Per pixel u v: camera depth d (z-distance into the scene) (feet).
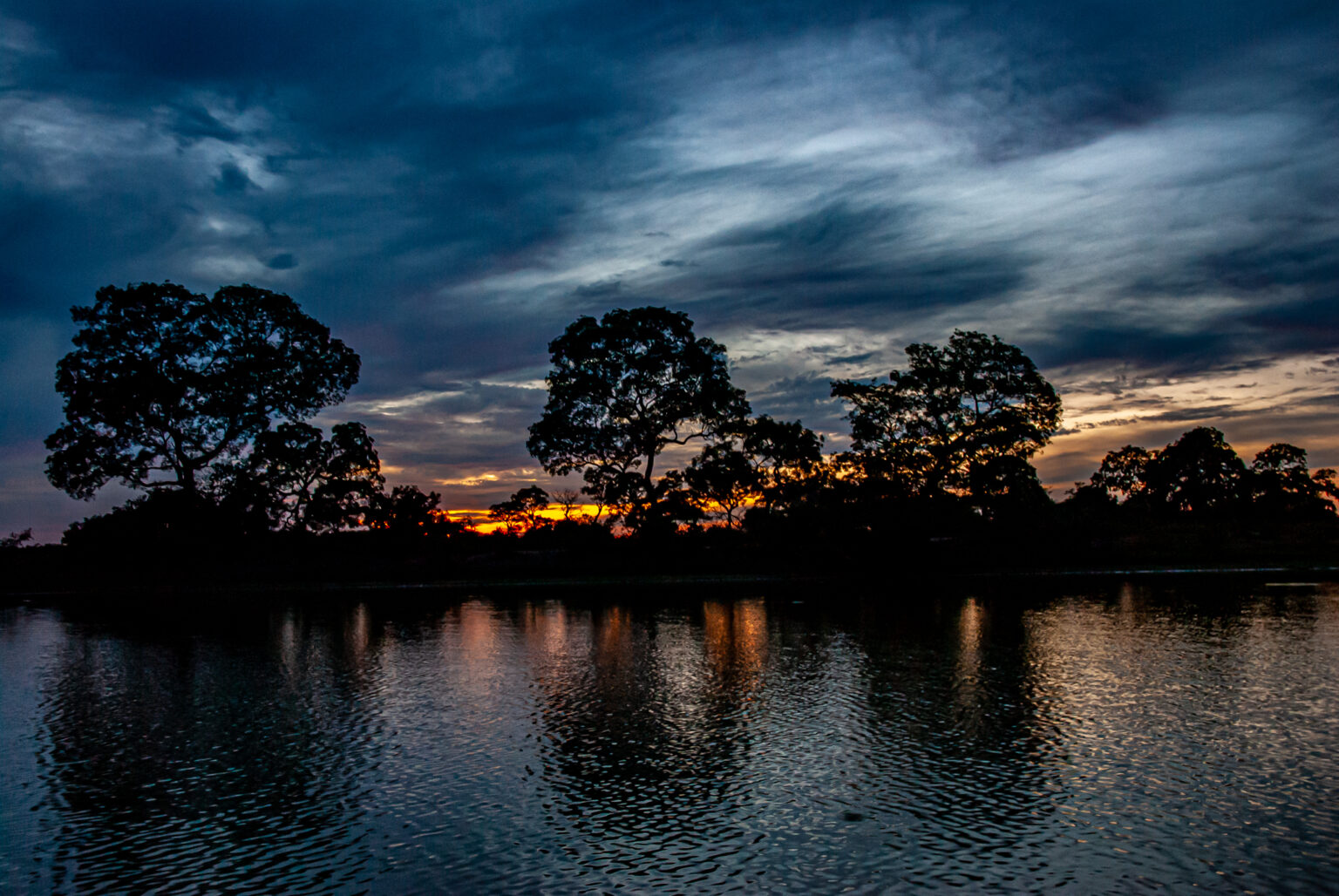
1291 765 40.75
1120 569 173.37
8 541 190.70
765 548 194.59
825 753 44.50
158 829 36.04
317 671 72.54
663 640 87.61
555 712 55.42
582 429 200.75
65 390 178.19
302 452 189.16
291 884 30.48
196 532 178.40
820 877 29.91
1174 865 30.12
